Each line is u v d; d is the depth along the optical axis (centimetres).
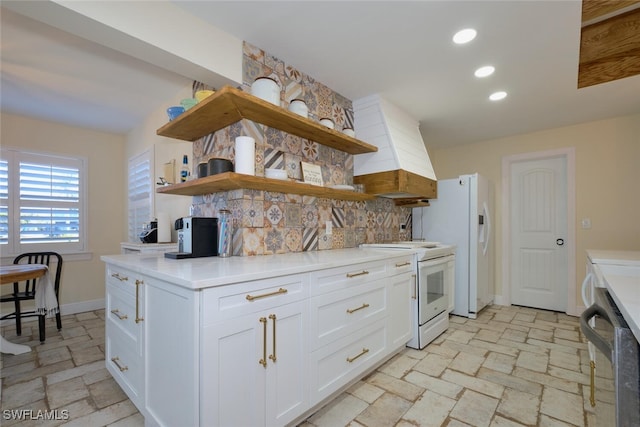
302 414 158
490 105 295
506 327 308
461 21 175
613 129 331
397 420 161
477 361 229
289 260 176
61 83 269
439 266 286
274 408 140
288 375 147
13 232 332
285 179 198
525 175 395
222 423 120
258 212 204
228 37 188
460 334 288
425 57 213
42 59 232
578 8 164
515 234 401
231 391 123
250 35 190
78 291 371
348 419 161
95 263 385
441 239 362
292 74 227
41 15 133
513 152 394
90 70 248
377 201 323
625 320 82
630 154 322
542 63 220
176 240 295
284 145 222
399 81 248
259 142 204
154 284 141
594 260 189
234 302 125
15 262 319
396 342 230
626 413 75
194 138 229
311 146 245
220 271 134
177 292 124
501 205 403
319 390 164
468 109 305
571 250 352
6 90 280
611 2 192
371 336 204
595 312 103
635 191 319
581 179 348
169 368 129
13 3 125
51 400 177
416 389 191
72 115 341
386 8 164
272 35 190
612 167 331
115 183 407
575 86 256
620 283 120
